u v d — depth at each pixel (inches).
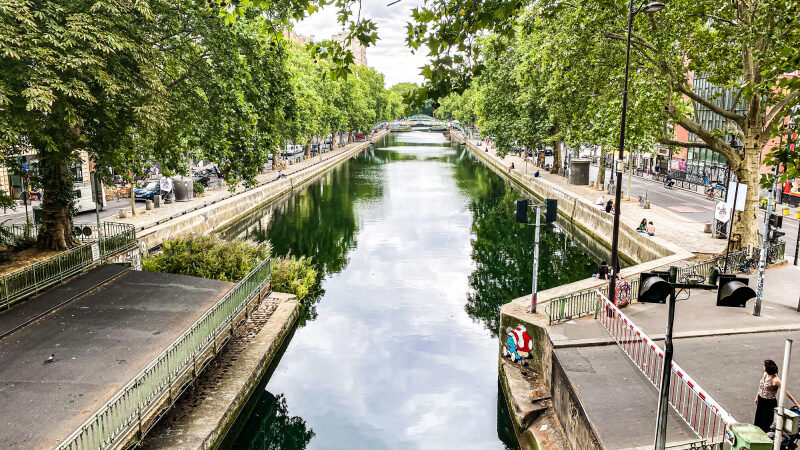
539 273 1037.2
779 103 764.0
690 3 734.5
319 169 2834.6
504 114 2103.8
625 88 609.3
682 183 1892.2
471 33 242.7
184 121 787.4
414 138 6919.3
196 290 614.2
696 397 357.7
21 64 497.0
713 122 1908.2
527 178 2188.7
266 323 679.1
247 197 1664.6
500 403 564.4
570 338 503.2
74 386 380.5
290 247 1255.5
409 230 1454.2
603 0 758.5
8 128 490.9
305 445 495.2
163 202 1439.5
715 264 758.5
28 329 484.1
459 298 903.1
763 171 1167.6
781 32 548.7
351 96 3319.4
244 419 509.0
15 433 321.7
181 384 435.8
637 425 352.2
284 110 992.9
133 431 357.4
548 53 909.8
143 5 581.0
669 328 257.3
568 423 417.4
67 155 616.4
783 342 494.9
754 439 267.9
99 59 535.5
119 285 624.4
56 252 715.4
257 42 840.9
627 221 1158.3
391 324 786.8
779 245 824.9
